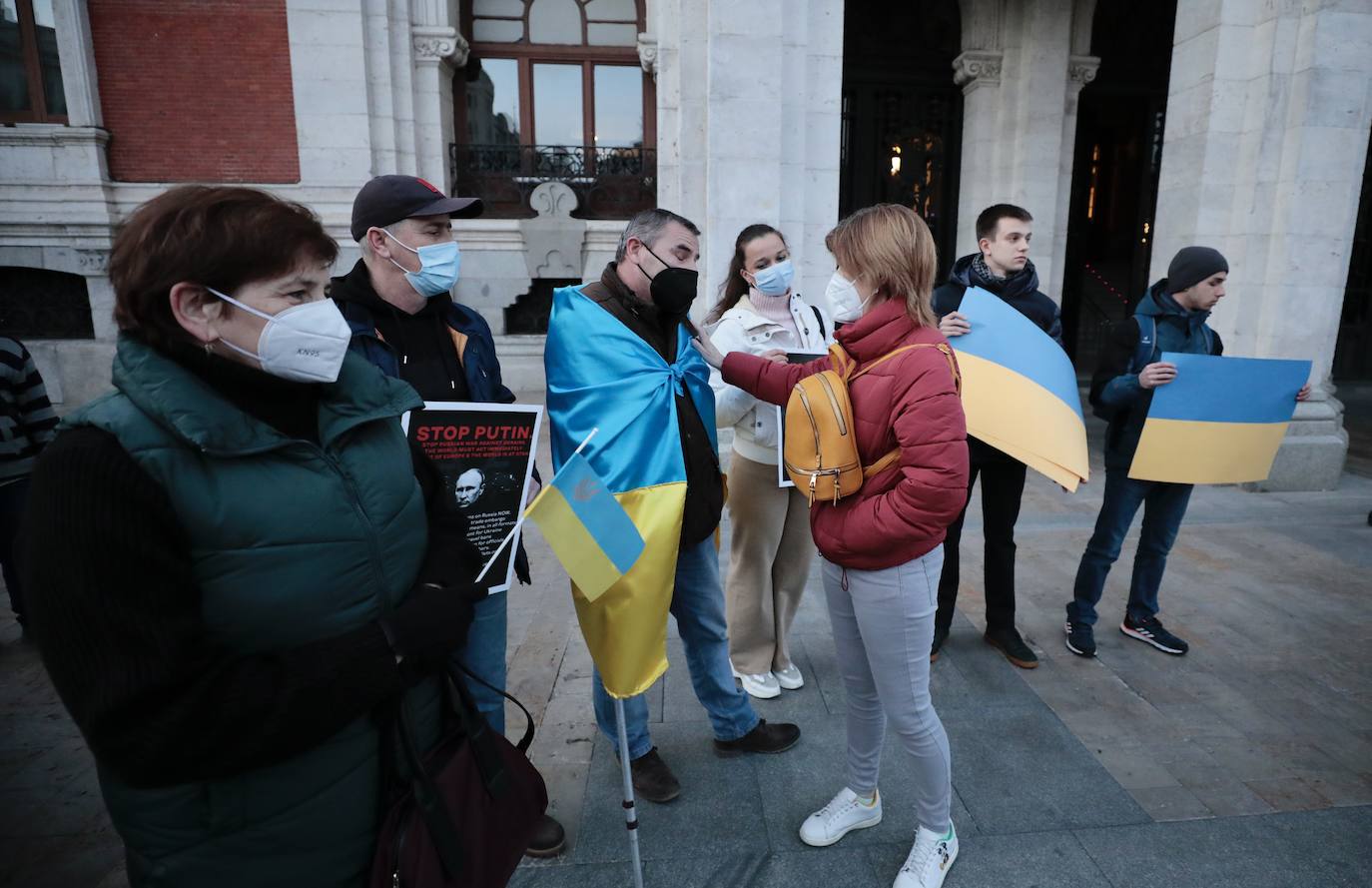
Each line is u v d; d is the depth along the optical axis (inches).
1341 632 137.6
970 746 103.8
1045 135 360.5
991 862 82.8
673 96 262.4
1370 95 212.7
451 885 47.3
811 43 214.5
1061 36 351.6
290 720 37.8
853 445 71.4
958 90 381.1
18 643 140.1
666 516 79.8
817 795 94.3
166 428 37.6
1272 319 222.5
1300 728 108.3
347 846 44.6
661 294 84.3
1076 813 90.4
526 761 56.6
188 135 368.8
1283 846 84.7
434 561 50.3
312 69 362.6
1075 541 185.9
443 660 48.8
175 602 36.6
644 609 77.2
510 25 419.8
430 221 74.4
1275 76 212.4
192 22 360.5
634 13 424.2
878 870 82.0
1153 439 118.0
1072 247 461.7
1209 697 116.5
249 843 41.2
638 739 93.3
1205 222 227.5
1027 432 109.5
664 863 83.3
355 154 370.6
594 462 82.3
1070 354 470.3
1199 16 222.5
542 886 80.1
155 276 37.6
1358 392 420.8
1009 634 127.6
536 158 419.8
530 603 154.6
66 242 360.8
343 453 44.4
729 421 106.3
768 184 211.8
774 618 117.7
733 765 100.2
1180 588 156.6
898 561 71.8
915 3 372.2
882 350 70.2
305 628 41.1
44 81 361.1
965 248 382.3
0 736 111.1
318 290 42.9
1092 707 113.7
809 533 113.0
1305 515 202.8
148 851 40.5
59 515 34.9
